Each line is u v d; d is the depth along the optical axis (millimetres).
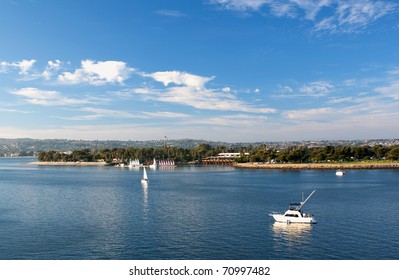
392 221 113250
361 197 169125
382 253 81875
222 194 186875
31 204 153625
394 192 187625
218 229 103938
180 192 197000
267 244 88938
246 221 114812
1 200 166625
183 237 95500
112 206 147125
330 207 140375
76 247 87125
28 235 97938
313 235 96625
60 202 159625
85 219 119250
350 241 90938
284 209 137875
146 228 105625
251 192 195125
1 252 83688
